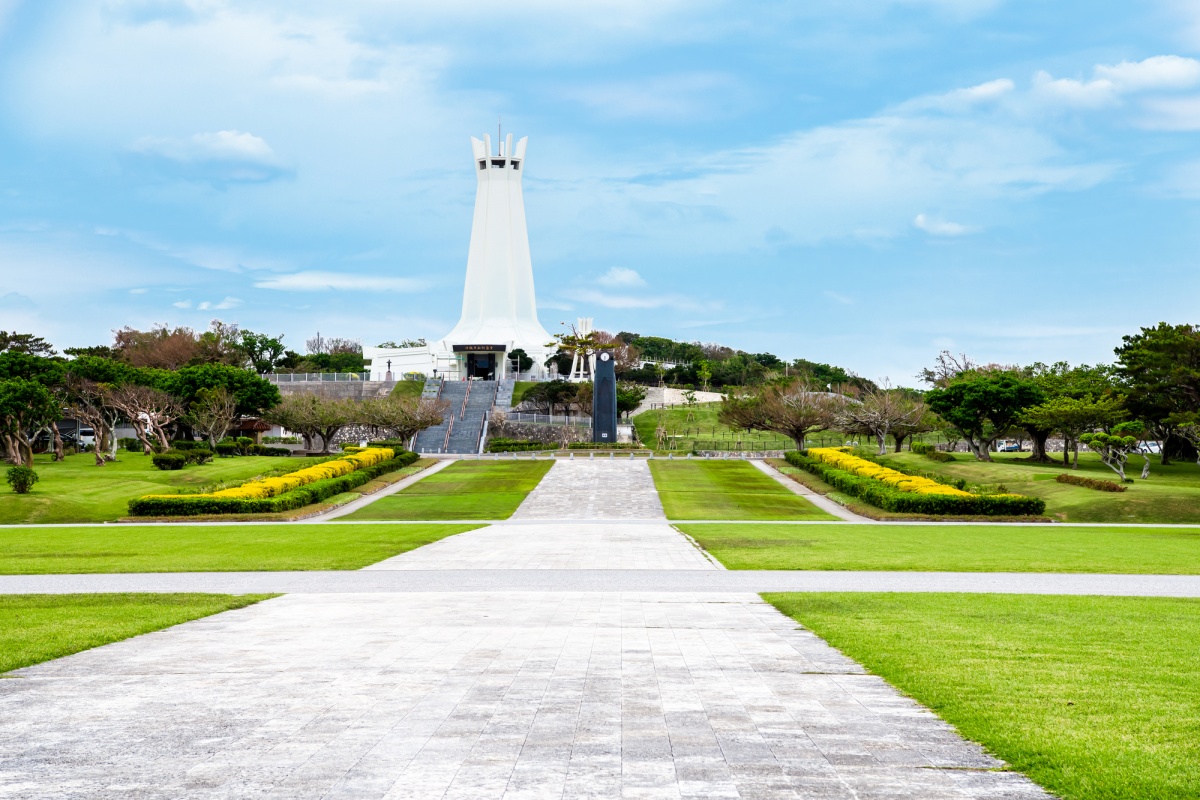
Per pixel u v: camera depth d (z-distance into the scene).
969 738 10.02
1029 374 112.06
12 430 65.25
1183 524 46.38
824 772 8.93
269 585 24.47
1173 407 72.06
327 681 12.82
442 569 27.94
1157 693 11.82
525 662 14.14
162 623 17.80
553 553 32.25
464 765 9.12
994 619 17.91
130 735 10.20
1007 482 61.59
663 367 176.38
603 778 8.75
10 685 12.63
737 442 114.94
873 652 14.53
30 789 8.47
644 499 57.22
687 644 15.65
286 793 8.36
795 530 41.34
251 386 94.69
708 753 9.52
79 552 32.25
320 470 59.50
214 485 56.09
